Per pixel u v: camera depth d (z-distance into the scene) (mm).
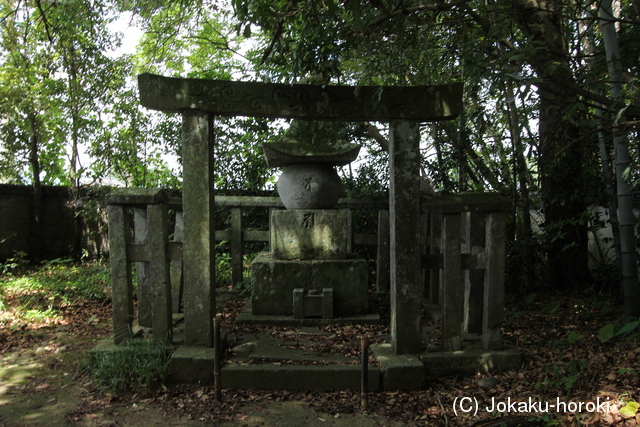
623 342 4652
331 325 5855
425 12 5531
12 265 9211
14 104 9984
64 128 10812
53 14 8867
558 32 5449
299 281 6074
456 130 8086
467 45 4523
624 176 3984
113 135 10602
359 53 5562
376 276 8430
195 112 4332
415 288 4367
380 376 4133
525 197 7395
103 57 10086
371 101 4297
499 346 4449
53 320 6250
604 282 6789
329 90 4309
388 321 6055
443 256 4398
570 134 6691
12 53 10133
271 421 3607
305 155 6031
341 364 4297
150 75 4254
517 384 4070
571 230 7078
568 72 4914
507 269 7480
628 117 4895
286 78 4449
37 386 4160
